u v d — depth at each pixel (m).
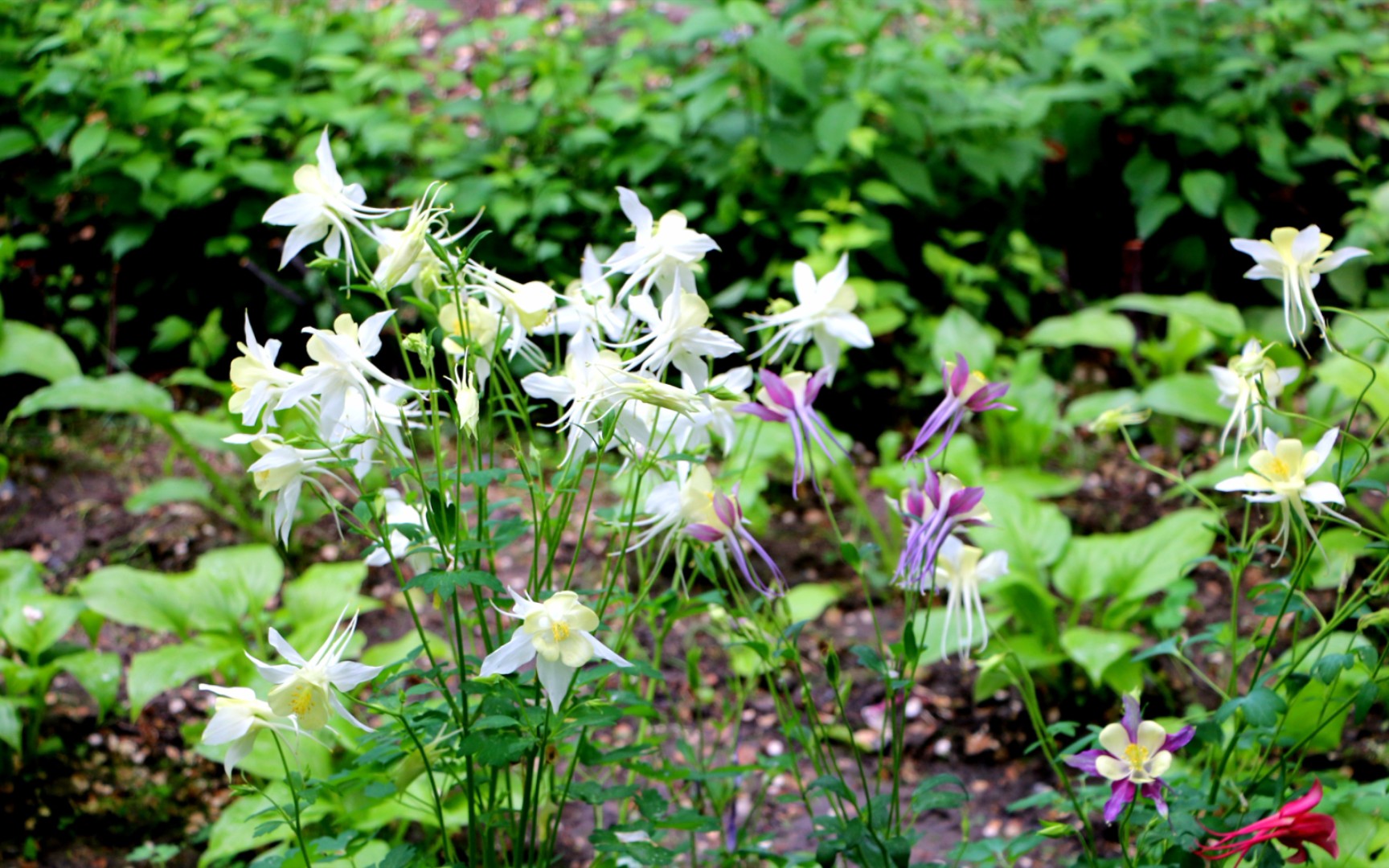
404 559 1.77
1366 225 4.52
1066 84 4.94
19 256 4.70
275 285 4.52
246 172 4.35
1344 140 5.07
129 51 4.61
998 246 5.07
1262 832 1.55
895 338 4.71
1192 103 5.04
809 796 2.83
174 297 4.70
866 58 4.90
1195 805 1.66
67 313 4.66
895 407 4.59
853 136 4.39
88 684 2.77
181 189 4.30
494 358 1.65
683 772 1.95
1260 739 1.96
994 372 4.08
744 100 4.86
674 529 1.78
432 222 1.55
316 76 5.01
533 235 4.40
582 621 1.40
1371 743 2.84
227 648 2.82
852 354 4.57
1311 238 1.61
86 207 4.69
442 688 1.58
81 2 5.09
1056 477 3.85
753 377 1.84
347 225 1.73
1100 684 2.92
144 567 3.67
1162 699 3.14
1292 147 5.01
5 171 4.82
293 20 5.00
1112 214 5.25
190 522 3.86
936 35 5.06
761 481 3.43
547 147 4.82
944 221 5.03
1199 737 1.78
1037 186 5.13
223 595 2.98
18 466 4.07
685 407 1.42
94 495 3.98
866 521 3.74
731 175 4.63
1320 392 3.77
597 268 1.78
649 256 1.61
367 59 5.07
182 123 4.67
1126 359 4.26
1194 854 1.75
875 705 3.20
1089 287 5.28
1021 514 3.23
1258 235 5.13
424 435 2.88
